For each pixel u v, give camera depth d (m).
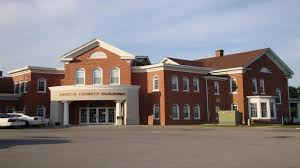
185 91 46.56
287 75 57.88
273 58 56.16
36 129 33.59
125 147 17.00
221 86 51.22
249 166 11.36
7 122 35.84
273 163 11.93
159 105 44.69
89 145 18.00
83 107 46.12
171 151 15.34
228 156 13.69
